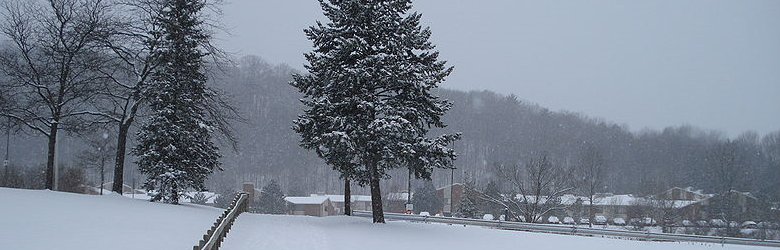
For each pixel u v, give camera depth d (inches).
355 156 1034.1
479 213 2481.5
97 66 1244.5
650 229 2406.5
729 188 2598.4
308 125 1019.9
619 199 3034.0
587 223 2546.8
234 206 829.2
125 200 1034.7
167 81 1145.4
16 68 1233.4
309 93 1055.6
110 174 4025.6
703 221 2556.6
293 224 912.3
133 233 592.7
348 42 957.8
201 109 1238.9
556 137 4702.3
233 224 804.0
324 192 4458.7
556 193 2134.6
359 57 997.8
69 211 732.7
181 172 1141.7
